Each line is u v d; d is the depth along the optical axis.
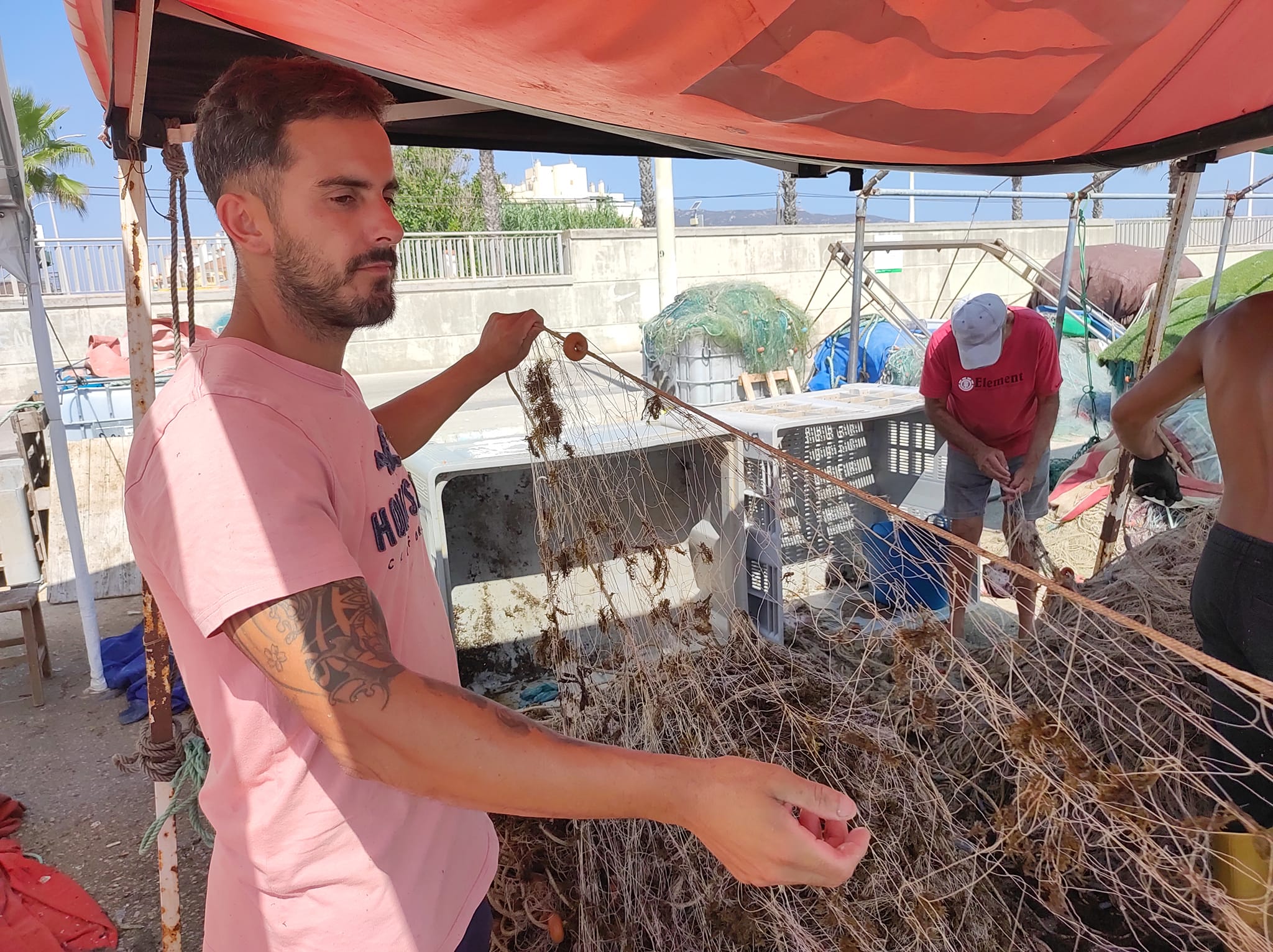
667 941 2.13
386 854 1.35
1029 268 7.95
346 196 1.24
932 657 2.02
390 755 1.02
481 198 23.34
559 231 18.59
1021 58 2.10
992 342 3.97
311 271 1.25
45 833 3.32
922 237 19.22
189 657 1.28
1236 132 2.60
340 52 2.15
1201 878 1.62
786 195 23.88
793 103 2.40
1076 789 1.78
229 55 2.04
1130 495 4.04
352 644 1.03
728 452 3.65
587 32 1.87
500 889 2.39
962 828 2.29
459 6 1.73
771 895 2.01
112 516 6.69
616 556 2.65
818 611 3.24
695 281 19.02
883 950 1.90
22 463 5.98
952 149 2.98
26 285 4.30
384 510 1.38
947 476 4.37
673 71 2.13
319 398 1.29
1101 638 2.87
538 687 3.68
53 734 4.11
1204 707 2.36
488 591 3.84
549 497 2.49
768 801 1.02
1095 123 2.65
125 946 2.74
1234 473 2.24
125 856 3.17
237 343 1.25
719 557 3.69
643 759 1.06
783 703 2.32
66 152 21.55
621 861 2.29
